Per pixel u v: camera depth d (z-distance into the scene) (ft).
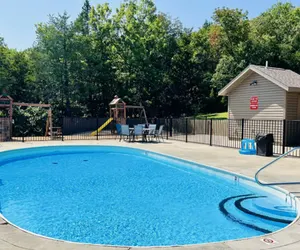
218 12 97.50
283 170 27.17
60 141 53.62
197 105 108.17
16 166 34.50
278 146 46.70
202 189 24.02
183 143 52.06
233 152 40.19
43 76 87.45
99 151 48.21
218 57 113.29
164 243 13.70
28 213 17.83
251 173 25.75
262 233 14.97
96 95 96.99
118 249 10.29
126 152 46.47
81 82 89.25
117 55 97.55
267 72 50.39
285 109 47.32
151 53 96.17
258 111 52.19
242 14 97.81
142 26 99.19
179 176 29.27
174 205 19.65
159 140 57.21
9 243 10.73
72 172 30.99
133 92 98.53
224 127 62.80
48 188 24.03
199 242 13.85
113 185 25.25
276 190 20.63
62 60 85.10
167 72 102.83
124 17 98.89
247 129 54.49
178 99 106.42
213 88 106.83
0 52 84.99
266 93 50.60
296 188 20.06
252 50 87.15
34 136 68.44
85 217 17.15
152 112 102.06
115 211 18.30
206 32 126.41
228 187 24.77
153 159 40.27
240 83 55.88
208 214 17.85
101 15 97.55
